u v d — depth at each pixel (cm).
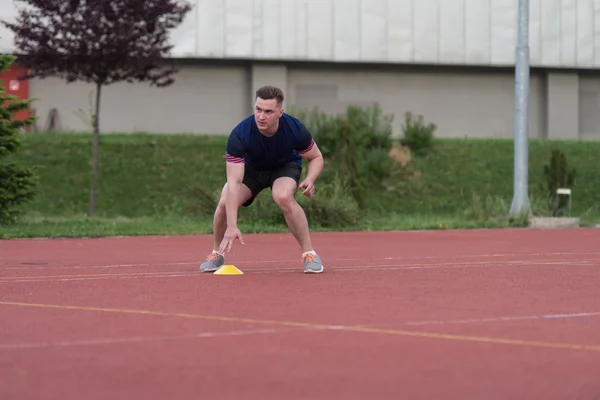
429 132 3534
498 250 1592
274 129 985
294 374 463
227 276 999
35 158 3105
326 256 1427
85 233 1952
